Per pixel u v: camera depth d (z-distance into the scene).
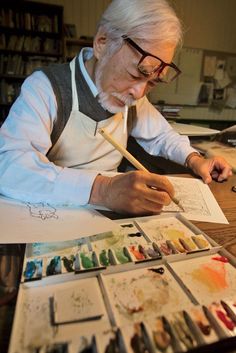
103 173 0.62
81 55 0.69
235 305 0.28
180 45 0.56
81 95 0.67
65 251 0.37
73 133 0.71
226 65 3.63
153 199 0.48
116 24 0.52
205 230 0.47
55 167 0.51
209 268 0.35
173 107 2.33
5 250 0.38
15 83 2.93
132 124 0.91
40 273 0.31
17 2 2.70
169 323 0.25
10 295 0.30
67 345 0.22
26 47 2.82
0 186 0.51
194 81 3.52
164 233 0.43
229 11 3.47
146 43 0.50
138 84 0.58
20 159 0.51
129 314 0.27
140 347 0.23
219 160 0.81
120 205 0.48
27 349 0.23
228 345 0.24
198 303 0.29
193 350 0.23
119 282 0.31
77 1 2.99
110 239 0.40
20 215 0.45
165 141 0.96
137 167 0.55
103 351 0.22
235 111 3.76
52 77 0.67
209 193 0.66
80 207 0.50
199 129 1.57
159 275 0.33
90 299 0.28
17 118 0.60
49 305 0.28
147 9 0.49
